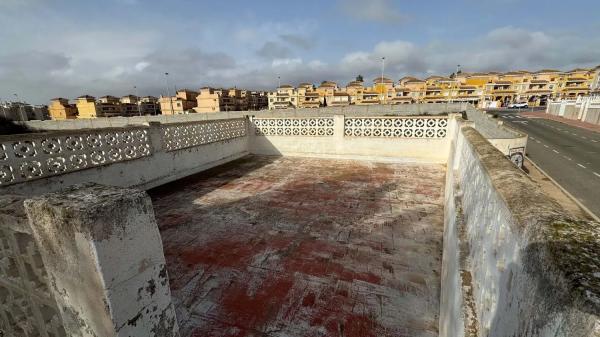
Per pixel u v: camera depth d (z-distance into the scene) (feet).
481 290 4.42
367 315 7.96
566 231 2.42
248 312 8.18
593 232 2.38
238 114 73.97
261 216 14.56
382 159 26.37
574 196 29.48
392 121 25.63
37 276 4.76
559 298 1.78
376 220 13.82
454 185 11.19
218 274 9.91
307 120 28.60
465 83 236.43
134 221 4.18
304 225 13.44
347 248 11.38
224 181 20.93
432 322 7.70
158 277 4.72
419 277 9.53
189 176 22.47
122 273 4.05
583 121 105.70
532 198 3.39
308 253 11.08
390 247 11.39
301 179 21.02
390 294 8.75
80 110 232.73
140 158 18.49
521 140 21.83
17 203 4.71
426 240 11.89
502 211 3.83
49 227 3.93
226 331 7.55
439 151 24.66
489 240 4.43
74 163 14.96
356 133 27.09
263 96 340.80
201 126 23.94
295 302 8.50
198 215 14.84
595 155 48.91
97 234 3.62
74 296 4.25
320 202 16.33
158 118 82.12
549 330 1.87
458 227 7.39
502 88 227.61
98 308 4.02
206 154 24.58
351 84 255.09
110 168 16.61
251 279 9.60
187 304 8.52
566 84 218.59
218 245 11.82
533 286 2.31
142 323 4.51
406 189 18.28
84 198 3.90
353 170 23.26
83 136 15.31
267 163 26.68
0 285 5.49
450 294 6.48
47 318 5.11
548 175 37.09
